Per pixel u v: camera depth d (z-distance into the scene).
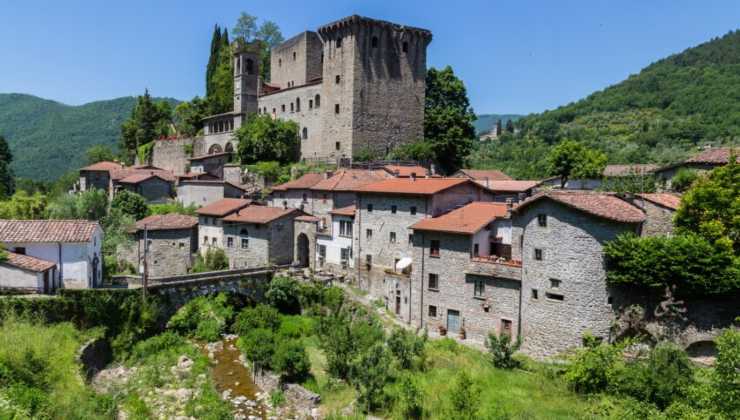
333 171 80.94
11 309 44.62
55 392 36.12
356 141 92.12
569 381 38.66
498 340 44.84
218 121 116.44
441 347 47.69
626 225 43.44
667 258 40.12
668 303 41.03
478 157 173.38
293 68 111.31
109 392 41.75
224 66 131.25
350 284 64.44
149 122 139.62
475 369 42.56
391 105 95.50
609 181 70.38
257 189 89.38
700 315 40.50
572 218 43.69
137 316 51.88
